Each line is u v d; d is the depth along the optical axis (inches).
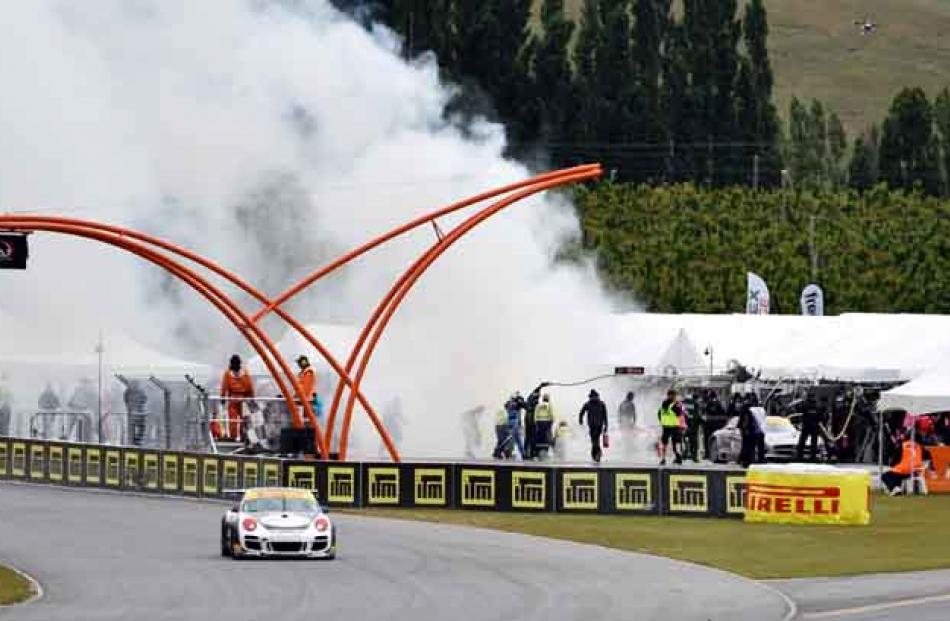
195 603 4264.3
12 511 7076.8
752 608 4126.5
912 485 7559.1
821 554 5413.4
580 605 4195.4
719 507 6609.3
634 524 6417.3
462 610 4097.0
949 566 5113.2
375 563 5196.9
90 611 4126.5
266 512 5383.9
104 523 6574.8
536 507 6929.1
